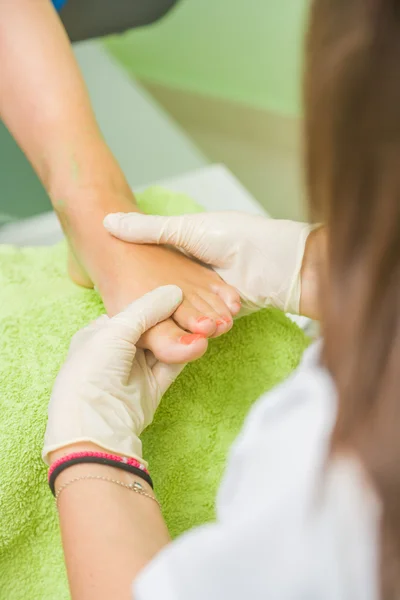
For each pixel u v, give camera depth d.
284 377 0.73
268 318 0.74
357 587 0.47
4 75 0.79
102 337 0.67
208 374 0.72
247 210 0.92
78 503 0.60
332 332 0.41
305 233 0.71
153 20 0.98
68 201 0.75
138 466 0.63
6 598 0.67
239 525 0.48
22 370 0.69
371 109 0.35
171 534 0.68
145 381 0.69
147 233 0.72
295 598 0.47
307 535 0.47
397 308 0.38
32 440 0.66
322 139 0.38
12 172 0.98
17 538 0.66
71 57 0.80
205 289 0.71
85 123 0.78
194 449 0.70
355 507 0.45
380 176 0.36
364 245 0.38
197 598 0.48
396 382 0.38
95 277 0.73
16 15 0.79
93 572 0.58
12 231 0.88
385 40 0.34
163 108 1.40
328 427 0.47
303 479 0.47
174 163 1.03
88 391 0.65
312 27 0.37
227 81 1.30
